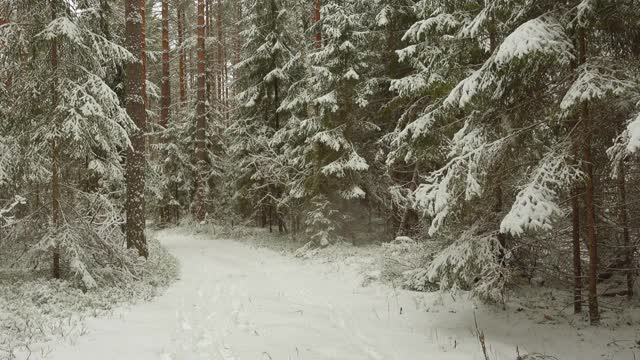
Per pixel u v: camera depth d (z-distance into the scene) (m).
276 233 23.05
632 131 4.64
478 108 8.02
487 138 8.18
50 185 10.84
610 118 6.95
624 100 6.43
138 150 13.02
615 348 6.68
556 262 9.30
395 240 14.45
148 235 19.31
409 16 15.95
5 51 9.80
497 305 8.77
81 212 11.20
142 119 13.07
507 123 7.79
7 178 9.59
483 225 8.26
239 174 23.64
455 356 6.64
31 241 10.44
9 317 7.46
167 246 20.14
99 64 11.22
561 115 6.72
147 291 10.32
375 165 17.94
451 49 9.81
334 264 14.06
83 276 9.62
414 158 12.14
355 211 18.20
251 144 22.42
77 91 10.01
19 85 10.12
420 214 13.42
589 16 6.59
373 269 12.41
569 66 7.29
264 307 9.56
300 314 8.99
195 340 7.22
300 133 18.22
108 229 11.71
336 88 16.22
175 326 7.93
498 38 8.53
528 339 7.29
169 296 10.40
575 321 7.78
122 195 16.48
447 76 10.01
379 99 16.66
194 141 27.92
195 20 33.38
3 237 10.29
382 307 9.39
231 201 25.28
